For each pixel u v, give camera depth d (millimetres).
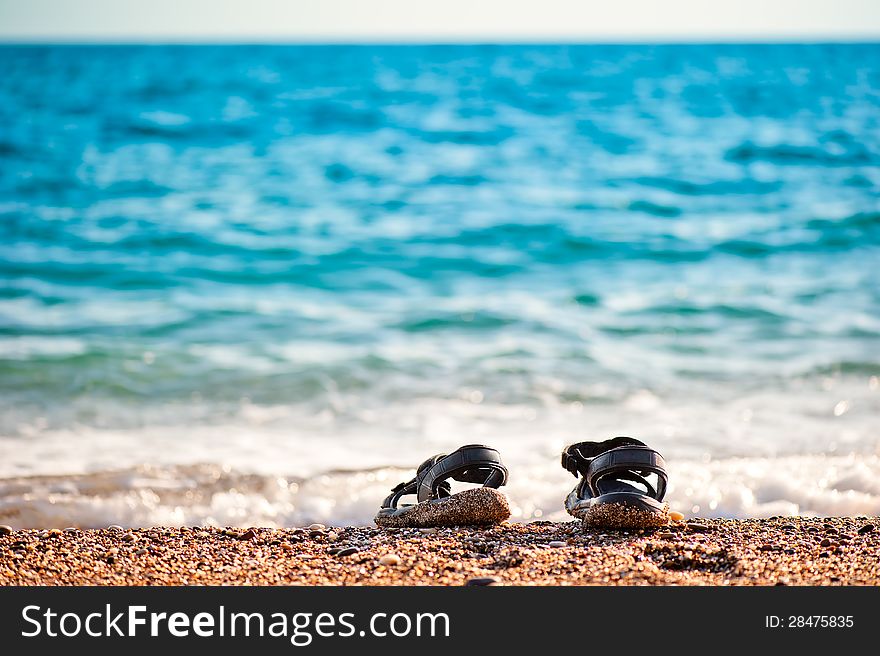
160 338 9773
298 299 12133
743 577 3586
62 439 6418
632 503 4152
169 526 4684
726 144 30672
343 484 5301
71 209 19828
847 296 11727
